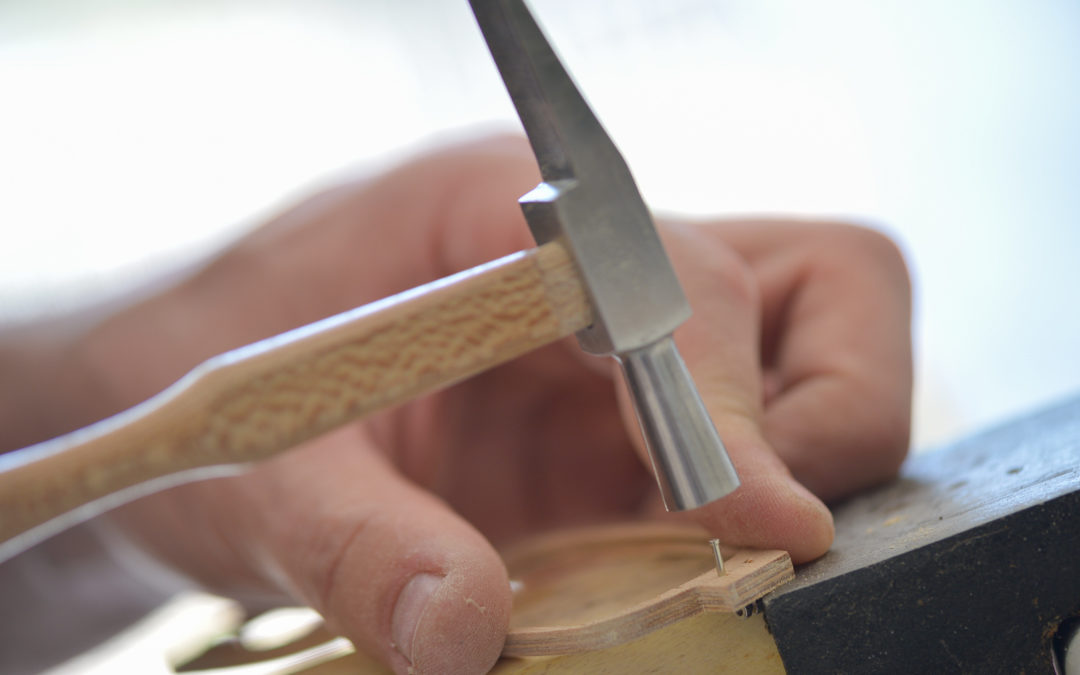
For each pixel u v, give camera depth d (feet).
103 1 4.62
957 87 4.71
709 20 5.06
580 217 0.71
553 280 0.71
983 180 4.62
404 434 1.23
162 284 1.31
